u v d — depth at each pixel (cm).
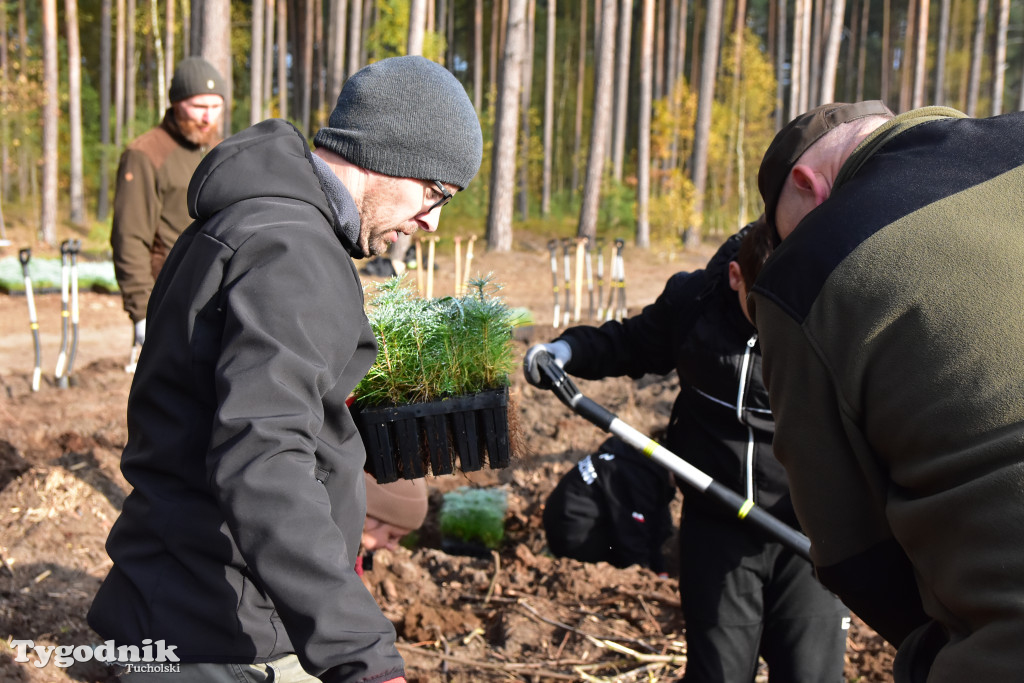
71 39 2288
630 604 329
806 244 125
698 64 3488
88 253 1560
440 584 350
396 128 144
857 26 4362
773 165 170
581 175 3325
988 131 124
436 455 190
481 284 203
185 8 2539
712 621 215
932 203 117
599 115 1970
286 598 114
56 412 520
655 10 3678
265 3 2627
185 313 133
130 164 406
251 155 139
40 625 269
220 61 1111
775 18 3575
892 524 118
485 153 2519
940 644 121
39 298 1109
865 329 115
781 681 218
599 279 923
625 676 278
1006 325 104
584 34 3262
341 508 142
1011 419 102
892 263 114
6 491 338
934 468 108
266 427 117
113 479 364
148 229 412
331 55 2647
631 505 368
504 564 374
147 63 2962
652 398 575
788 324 124
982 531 102
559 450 499
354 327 136
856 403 118
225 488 115
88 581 296
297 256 129
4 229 2028
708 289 220
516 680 275
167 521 136
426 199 153
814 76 3034
